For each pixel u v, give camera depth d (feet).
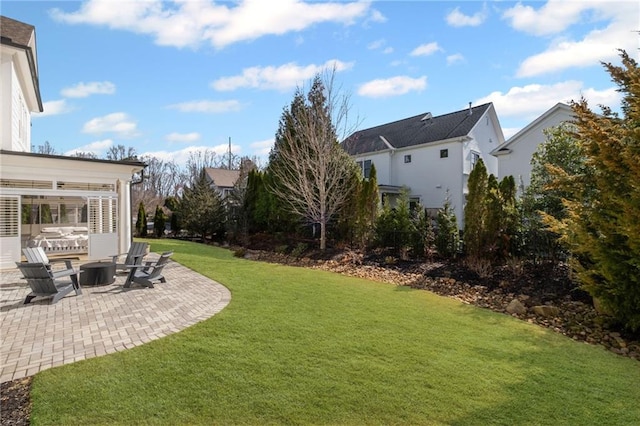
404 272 32.32
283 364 12.72
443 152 69.97
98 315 18.58
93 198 39.29
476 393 11.20
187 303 20.99
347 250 41.60
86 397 10.38
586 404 10.92
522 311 21.89
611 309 18.58
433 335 16.52
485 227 31.19
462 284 27.84
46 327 16.66
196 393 10.66
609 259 18.28
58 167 36.50
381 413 9.89
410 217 39.52
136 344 14.52
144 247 31.35
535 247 28.66
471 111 73.51
